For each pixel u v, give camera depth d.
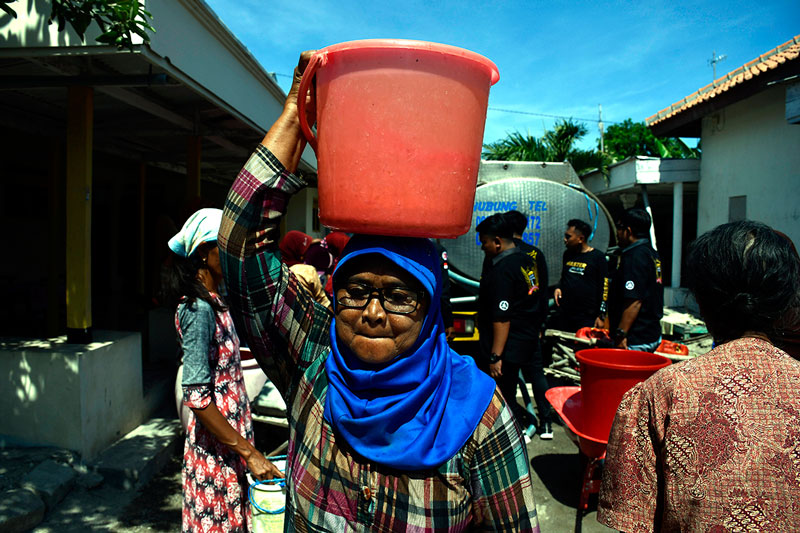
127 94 4.14
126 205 10.41
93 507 3.14
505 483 1.08
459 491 1.07
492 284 4.07
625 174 11.38
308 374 1.22
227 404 2.10
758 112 8.79
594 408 2.65
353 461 1.09
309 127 1.14
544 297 4.73
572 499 3.54
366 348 1.07
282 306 1.22
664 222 16.44
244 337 1.25
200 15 3.66
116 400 3.79
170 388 4.74
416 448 1.02
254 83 5.07
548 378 6.12
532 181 5.79
